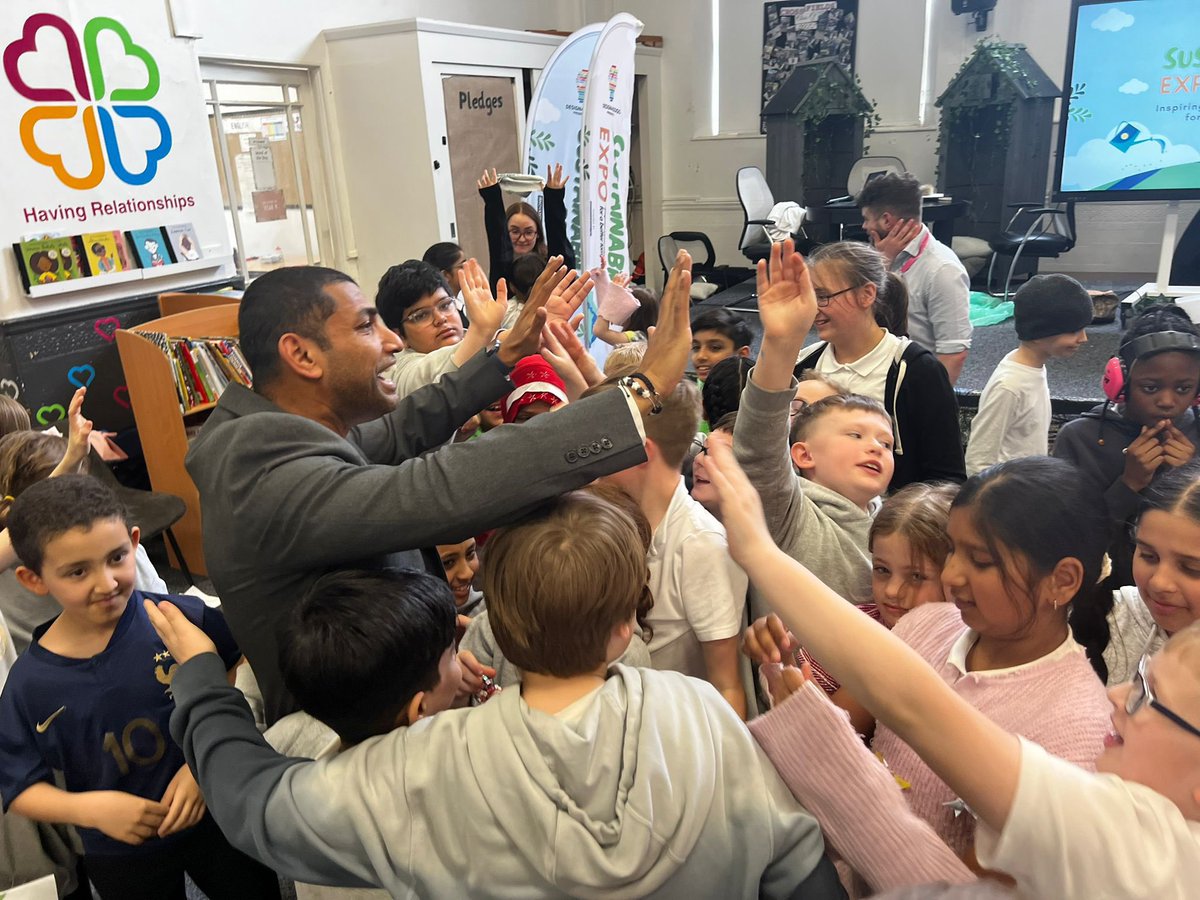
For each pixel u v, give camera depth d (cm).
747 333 268
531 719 77
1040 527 82
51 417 359
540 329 132
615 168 444
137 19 374
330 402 105
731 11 828
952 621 104
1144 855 57
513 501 84
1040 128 701
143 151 382
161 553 371
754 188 754
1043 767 61
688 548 117
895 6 757
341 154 555
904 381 184
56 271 351
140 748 133
